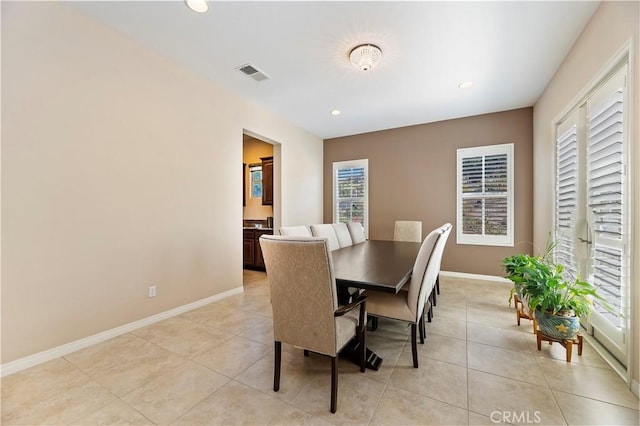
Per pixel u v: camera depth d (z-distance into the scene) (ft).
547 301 6.54
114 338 7.50
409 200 15.58
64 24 6.58
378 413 4.73
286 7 6.56
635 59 5.10
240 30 7.43
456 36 7.57
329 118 14.38
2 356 5.76
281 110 13.24
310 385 5.51
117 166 7.64
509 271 8.39
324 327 4.83
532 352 6.70
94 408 4.86
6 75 5.77
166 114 8.85
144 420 4.58
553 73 9.56
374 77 9.93
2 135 5.73
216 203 10.62
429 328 8.11
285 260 4.92
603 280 6.40
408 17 6.86
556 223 9.59
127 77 7.82
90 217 7.10
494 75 9.73
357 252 9.31
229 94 11.12
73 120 6.77
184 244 9.46
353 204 17.35
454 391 5.29
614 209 6.00
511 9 6.57
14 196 5.90
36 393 5.24
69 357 6.51
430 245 6.00
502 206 13.33
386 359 6.47
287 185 14.94
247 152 19.31
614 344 6.08
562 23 7.04
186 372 5.94
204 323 8.54
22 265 6.02
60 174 6.57
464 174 14.19
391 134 16.14
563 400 5.00
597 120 6.72
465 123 14.12
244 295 11.35
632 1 5.18
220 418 4.63
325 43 7.96
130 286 7.97
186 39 7.86
